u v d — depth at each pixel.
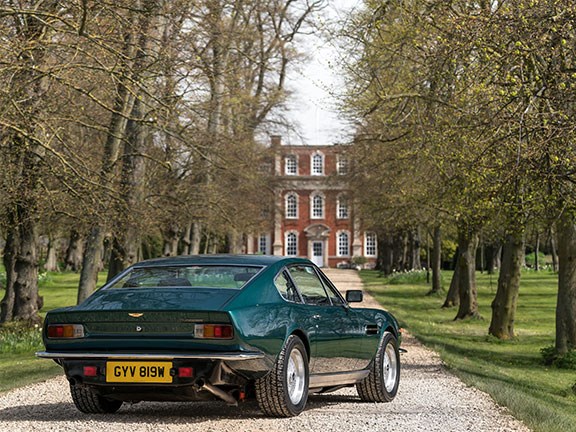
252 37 34.72
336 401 11.06
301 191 117.75
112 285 9.20
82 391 9.30
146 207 25.73
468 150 16.75
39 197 21.08
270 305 8.81
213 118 30.14
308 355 9.34
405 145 25.38
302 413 9.53
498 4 14.95
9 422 8.92
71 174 19.39
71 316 8.57
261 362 8.48
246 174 33.47
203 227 45.75
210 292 8.67
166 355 8.30
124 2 18.72
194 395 8.48
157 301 8.57
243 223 38.94
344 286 62.44
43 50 18.56
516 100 14.24
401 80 22.95
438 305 45.22
